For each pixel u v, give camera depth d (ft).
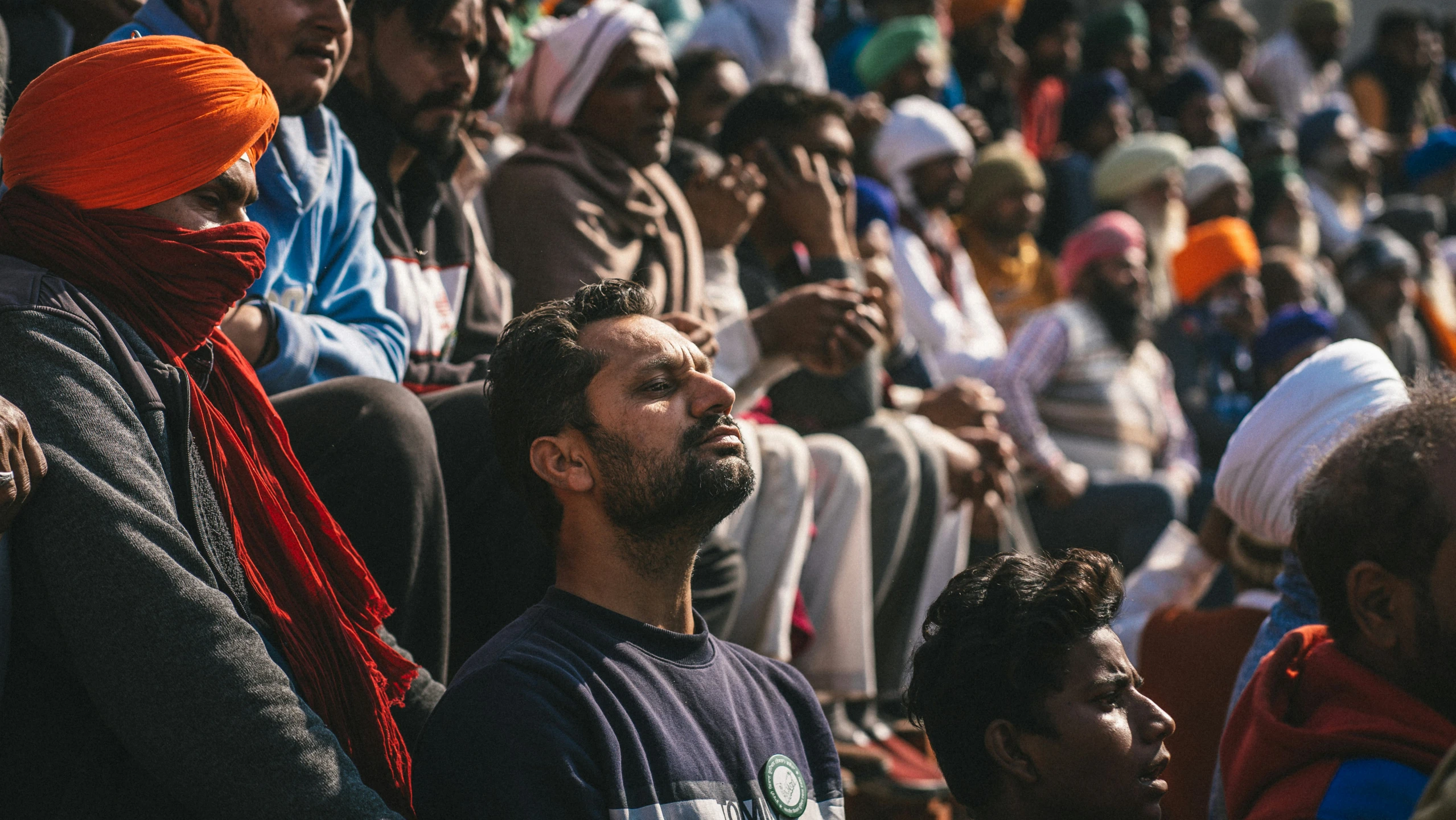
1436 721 6.68
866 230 20.38
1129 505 21.24
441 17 11.64
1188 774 11.07
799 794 7.11
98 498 6.27
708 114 18.93
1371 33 53.83
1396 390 9.47
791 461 13.92
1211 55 40.83
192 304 6.97
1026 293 26.48
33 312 6.54
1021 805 7.13
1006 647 7.12
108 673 6.23
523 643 6.84
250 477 7.18
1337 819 6.52
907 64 27.17
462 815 6.46
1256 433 9.68
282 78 9.62
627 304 7.31
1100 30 36.22
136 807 6.64
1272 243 34.12
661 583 7.13
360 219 10.74
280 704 6.41
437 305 11.86
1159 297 29.04
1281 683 7.49
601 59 14.66
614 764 6.43
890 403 17.99
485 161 15.76
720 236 15.74
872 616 16.22
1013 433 21.56
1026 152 28.25
